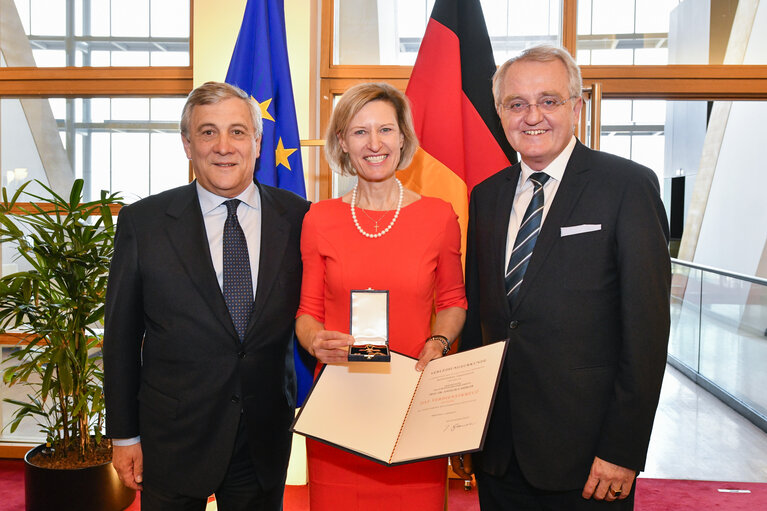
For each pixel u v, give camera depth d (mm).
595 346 1504
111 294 1707
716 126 6930
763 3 3314
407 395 1546
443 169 2473
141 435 1697
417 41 3469
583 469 1508
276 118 2703
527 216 1629
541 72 1555
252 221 1809
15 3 3580
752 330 4527
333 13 3443
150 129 3613
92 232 2750
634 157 4219
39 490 2748
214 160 1684
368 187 1781
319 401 1551
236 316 1694
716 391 5094
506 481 1703
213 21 3215
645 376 1420
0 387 3717
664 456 3783
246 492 1754
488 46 2576
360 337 1567
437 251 1759
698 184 7246
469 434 1365
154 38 3537
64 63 3594
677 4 3338
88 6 3553
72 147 3666
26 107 3652
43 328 2719
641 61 3375
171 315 1666
